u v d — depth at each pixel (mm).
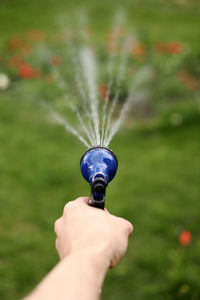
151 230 3145
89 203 855
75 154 4355
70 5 13430
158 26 11289
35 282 2684
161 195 3621
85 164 1022
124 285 2639
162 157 4316
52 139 4707
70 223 750
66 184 3797
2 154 4324
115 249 685
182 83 6156
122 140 4707
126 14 12727
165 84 6062
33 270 2781
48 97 5441
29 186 3754
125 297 2545
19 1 13672
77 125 4238
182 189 3715
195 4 14906
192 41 9172
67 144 4602
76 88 5395
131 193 3643
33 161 4176
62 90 5418
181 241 2516
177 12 13719
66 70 6117
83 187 3750
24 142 4605
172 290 2486
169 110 5453
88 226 726
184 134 4875
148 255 2881
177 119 5227
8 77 6398
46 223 3248
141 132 4934
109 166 1014
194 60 7133
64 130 4820
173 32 10375
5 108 5449
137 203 3479
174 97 5996
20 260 2871
